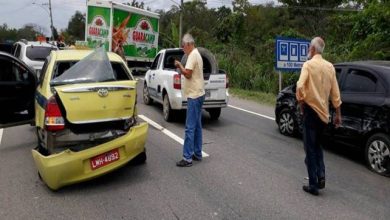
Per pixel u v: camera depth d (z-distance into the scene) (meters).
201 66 6.50
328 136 7.18
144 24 21.69
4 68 7.13
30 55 15.49
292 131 8.58
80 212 4.84
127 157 5.72
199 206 4.98
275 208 4.93
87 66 5.92
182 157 7.02
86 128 5.61
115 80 5.95
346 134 6.81
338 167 6.60
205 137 8.54
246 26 45.78
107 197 5.28
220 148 7.64
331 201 5.17
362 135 6.51
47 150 5.51
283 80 16.66
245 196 5.29
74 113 5.38
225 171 6.28
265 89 17.48
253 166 6.54
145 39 21.91
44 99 5.68
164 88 10.16
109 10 19.39
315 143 5.30
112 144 5.51
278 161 6.83
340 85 7.07
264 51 22.11
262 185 5.69
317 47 5.28
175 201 5.14
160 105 12.54
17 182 5.83
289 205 5.02
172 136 8.53
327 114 5.25
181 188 5.57
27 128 9.27
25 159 6.93
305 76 5.16
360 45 15.48
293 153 7.33
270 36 41.47
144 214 4.77
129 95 5.80
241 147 7.73
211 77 9.62
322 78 5.18
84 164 5.34
